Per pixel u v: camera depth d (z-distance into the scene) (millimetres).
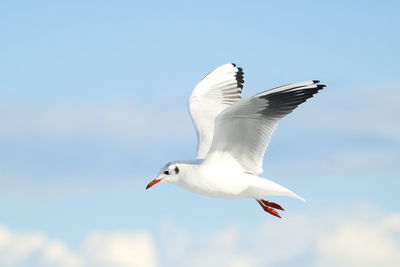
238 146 13422
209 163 13539
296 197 13414
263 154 13414
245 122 13008
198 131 15258
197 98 16094
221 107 16062
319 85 12789
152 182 13812
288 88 12617
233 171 13539
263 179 13570
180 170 13766
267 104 12727
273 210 14852
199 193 13875
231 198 13852
